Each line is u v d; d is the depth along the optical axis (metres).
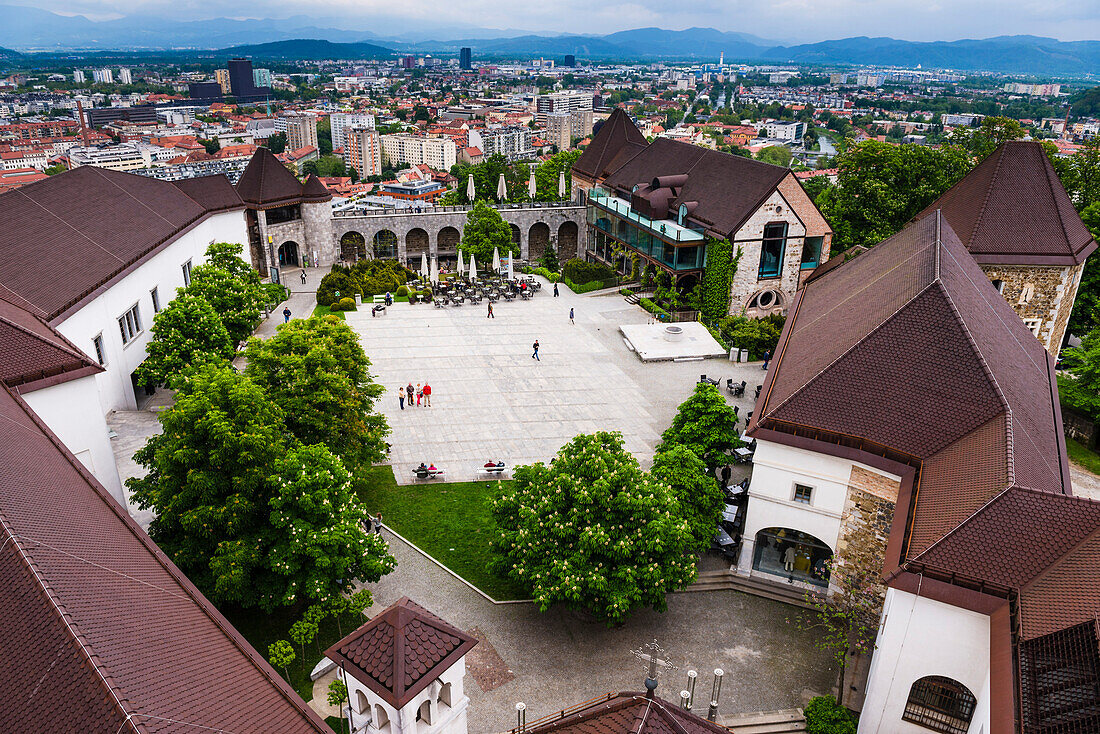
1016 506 20.80
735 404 49.38
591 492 28.33
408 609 15.54
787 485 30.31
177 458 25.58
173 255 55.03
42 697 12.97
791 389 30.64
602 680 27.34
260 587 26.44
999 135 73.31
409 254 92.75
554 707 25.95
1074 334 59.78
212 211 65.62
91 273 42.22
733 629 30.17
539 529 28.50
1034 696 16.48
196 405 26.41
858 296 35.78
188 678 14.45
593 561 28.00
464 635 15.77
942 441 26.36
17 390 27.48
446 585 32.25
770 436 29.41
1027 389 28.97
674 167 75.00
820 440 28.69
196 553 26.48
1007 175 48.88
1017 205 48.38
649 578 27.30
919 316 28.75
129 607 15.77
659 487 29.66
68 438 30.14
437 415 47.31
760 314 66.94
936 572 20.88
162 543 27.12
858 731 24.25
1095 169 64.94
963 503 22.27
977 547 20.72
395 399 49.44
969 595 20.47
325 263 82.38
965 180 51.81
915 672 22.45
